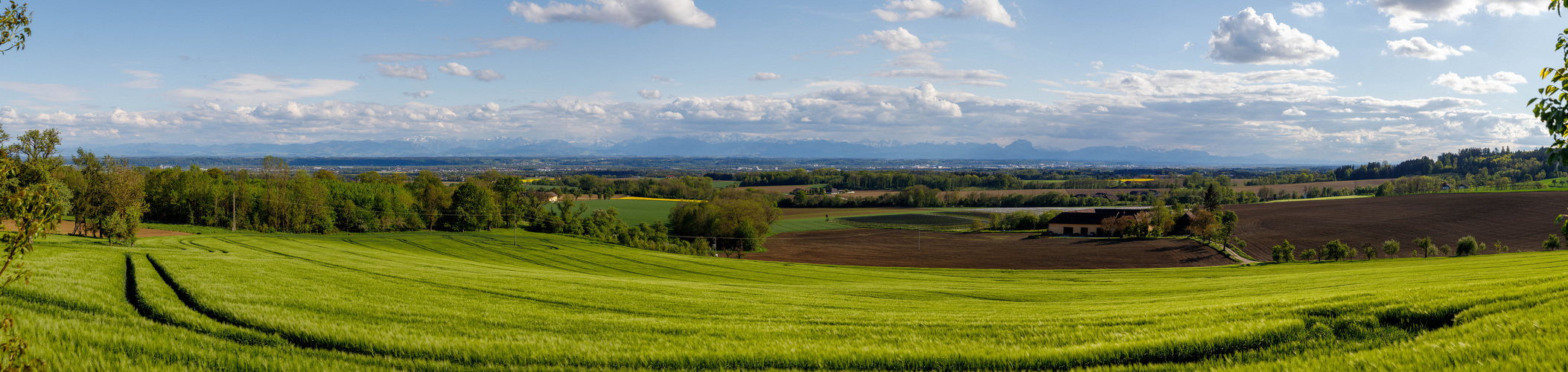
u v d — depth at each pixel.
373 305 17.95
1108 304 24.39
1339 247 71.69
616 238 88.94
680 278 53.59
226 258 32.44
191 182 88.44
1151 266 73.81
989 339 12.45
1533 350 7.80
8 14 5.82
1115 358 10.32
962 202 167.38
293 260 37.88
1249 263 73.62
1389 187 154.25
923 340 12.66
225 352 10.91
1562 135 7.74
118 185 68.38
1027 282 47.00
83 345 10.65
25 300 14.36
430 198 104.06
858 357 10.94
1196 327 11.80
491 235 87.19
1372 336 10.40
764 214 95.56
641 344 12.54
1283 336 10.54
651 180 178.38
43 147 54.88
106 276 20.52
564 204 103.25
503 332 14.17
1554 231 89.00
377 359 11.04
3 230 5.73
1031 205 165.62
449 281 28.17
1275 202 134.12
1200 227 91.00
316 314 15.62
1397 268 42.09
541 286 28.06
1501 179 161.75
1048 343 11.74
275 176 89.38
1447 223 98.94
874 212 146.62
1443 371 7.68
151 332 12.16
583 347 12.04
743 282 46.69
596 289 27.94
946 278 54.44
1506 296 11.17
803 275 56.72
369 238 76.88
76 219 67.38
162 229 74.94
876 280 51.38
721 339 13.35
